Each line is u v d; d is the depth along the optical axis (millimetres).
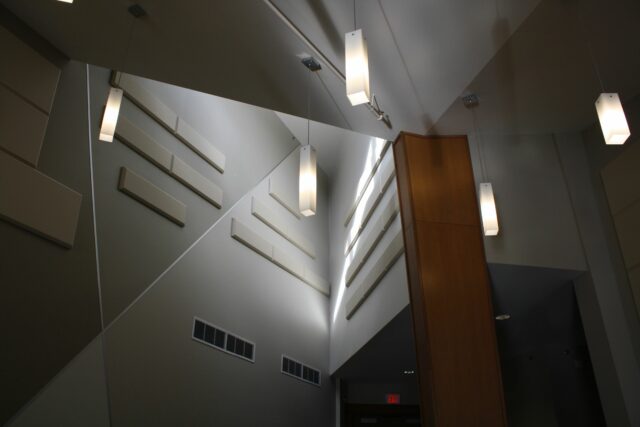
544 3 4457
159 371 6547
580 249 6250
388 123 6449
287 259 9922
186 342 7102
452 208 6328
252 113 9953
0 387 4746
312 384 9773
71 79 6191
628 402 5484
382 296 7957
